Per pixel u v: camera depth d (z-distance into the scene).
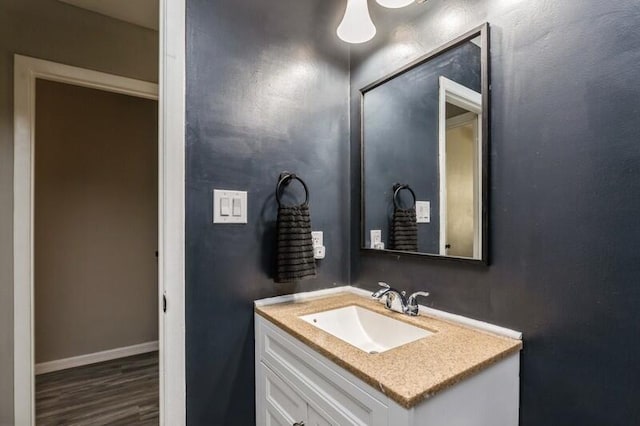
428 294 1.22
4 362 1.65
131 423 1.89
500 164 1.04
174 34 1.18
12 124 1.68
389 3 1.25
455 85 1.18
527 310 0.98
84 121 2.62
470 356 0.88
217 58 1.28
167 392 1.17
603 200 0.83
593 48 0.85
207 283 1.25
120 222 2.76
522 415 0.98
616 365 0.80
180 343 1.19
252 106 1.36
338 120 1.62
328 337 1.02
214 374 1.26
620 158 0.80
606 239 0.82
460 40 1.16
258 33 1.38
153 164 2.90
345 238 1.64
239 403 1.33
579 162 0.87
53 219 2.50
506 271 1.03
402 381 0.75
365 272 1.56
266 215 1.39
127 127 2.79
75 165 2.59
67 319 2.56
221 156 1.28
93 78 1.91
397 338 1.22
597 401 0.83
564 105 0.90
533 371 0.96
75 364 2.58
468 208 1.13
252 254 1.35
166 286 1.17
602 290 0.83
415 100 1.33
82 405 2.06
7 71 1.68
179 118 1.19
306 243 1.39
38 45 1.76
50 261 2.49
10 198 1.67
